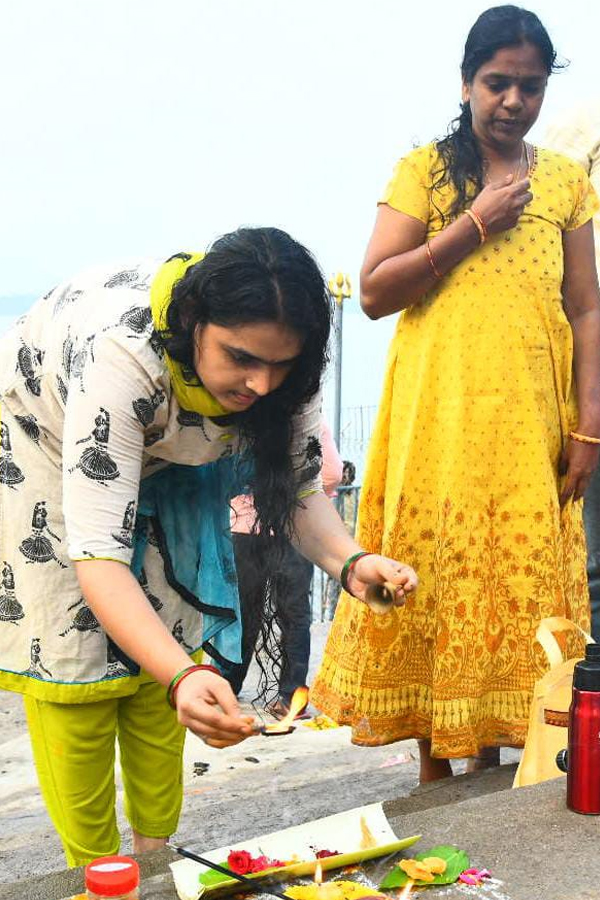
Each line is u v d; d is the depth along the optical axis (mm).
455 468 2654
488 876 1719
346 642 2801
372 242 2789
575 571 2842
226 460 2342
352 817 1891
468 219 2602
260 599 2197
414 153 2781
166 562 2301
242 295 1727
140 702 2389
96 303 2045
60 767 2275
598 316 2855
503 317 2670
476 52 2637
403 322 2812
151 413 1977
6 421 2242
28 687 2248
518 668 2703
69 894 1938
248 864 1728
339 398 5852
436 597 2693
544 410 2715
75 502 1928
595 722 1920
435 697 2656
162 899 1688
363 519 2877
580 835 1857
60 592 2201
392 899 1651
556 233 2740
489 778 2793
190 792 3324
